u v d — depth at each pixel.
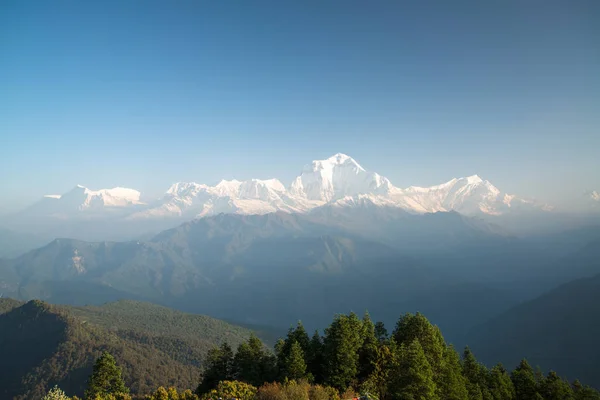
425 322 78.44
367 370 77.88
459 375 72.38
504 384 82.25
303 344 85.50
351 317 84.75
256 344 87.00
